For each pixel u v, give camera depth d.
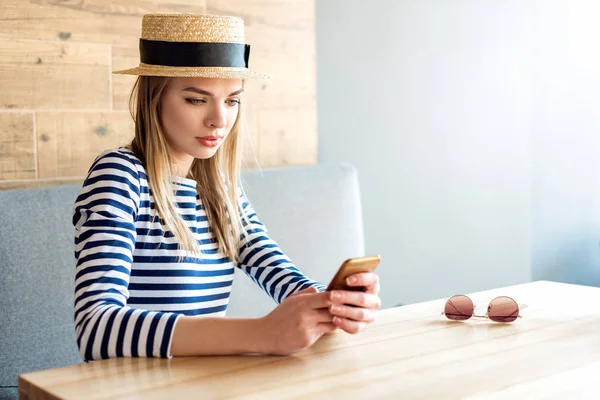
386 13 3.08
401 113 3.16
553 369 1.18
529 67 3.53
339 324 1.22
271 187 2.54
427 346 1.30
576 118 3.69
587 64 3.68
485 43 3.38
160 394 1.05
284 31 2.76
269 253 1.70
